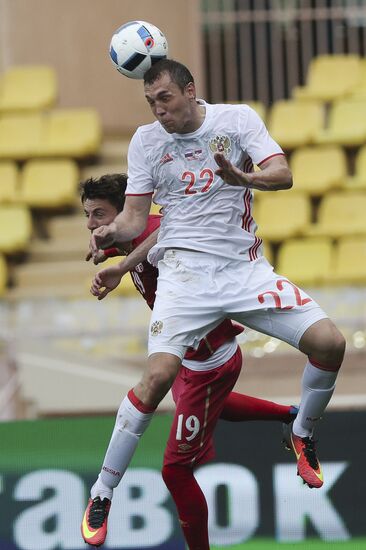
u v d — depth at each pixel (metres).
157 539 27.48
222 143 18.53
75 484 27.83
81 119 50.09
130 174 19.05
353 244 42.78
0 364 33.06
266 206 45.62
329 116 50.78
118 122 52.75
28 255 45.25
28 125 50.09
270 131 49.47
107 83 52.75
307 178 47.34
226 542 27.45
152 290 20.56
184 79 18.16
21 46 52.88
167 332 18.50
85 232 46.19
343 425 27.77
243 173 17.55
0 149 49.12
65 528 27.72
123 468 18.95
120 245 20.41
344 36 53.00
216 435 27.72
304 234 43.72
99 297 19.89
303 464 19.64
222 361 19.95
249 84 52.72
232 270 18.77
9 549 27.69
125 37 18.67
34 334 33.62
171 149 18.69
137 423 18.66
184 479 20.42
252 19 52.59
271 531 27.47
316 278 41.34
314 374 18.89
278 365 33.53
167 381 18.38
